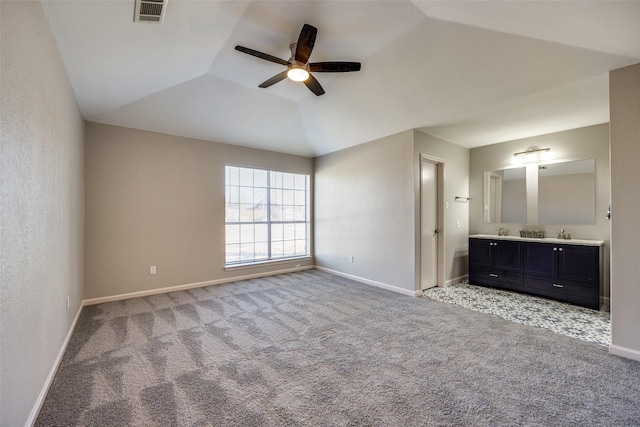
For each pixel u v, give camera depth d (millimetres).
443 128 3920
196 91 3566
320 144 5145
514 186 4461
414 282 3898
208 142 4523
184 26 2205
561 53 2273
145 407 1661
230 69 3256
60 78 2195
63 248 2332
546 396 1765
